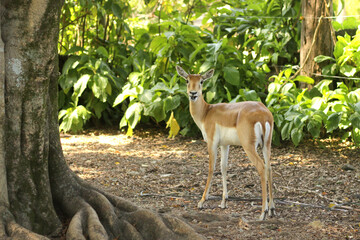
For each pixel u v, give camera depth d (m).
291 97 11.50
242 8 15.98
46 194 5.50
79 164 10.12
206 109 7.47
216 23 14.78
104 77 13.50
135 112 12.68
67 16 15.32
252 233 5.89
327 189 8.19
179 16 14.73
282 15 13.57
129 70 15.15
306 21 12.09
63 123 13.45
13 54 5.12
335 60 11.97
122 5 15.02
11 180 5.23
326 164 9.90
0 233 4.79
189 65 13.55
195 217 6.50
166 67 13.72
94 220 5.28
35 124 5.34
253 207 7.25
